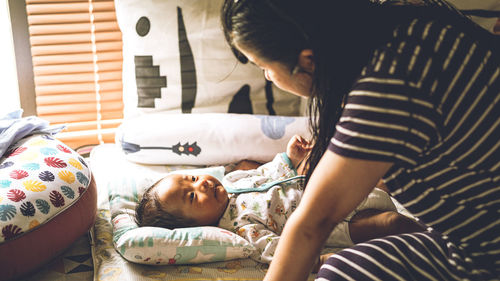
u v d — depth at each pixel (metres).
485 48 0.69
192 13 1.77
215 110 1.88
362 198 0.70
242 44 0.71
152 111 1.85
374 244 0.89
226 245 1.30
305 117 1.75
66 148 1.46
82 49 2.01
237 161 1.75
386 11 0.72
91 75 2.06
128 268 1.29
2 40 1.97
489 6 1.71
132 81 1.83
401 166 0.75
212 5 1.78
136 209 1.50
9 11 1.89
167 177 1.51
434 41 0.67
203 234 1.31
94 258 1.35
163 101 1.84
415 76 0.65
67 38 1.98
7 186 1.23
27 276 1.31
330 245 1.44
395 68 0.65
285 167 1.58
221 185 1.51
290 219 0.74
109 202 1.54
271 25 0.67
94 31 2.00
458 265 0.82
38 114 2.07
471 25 0.73
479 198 0.75
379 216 1.39
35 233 1.21
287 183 1.54
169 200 1.44
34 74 2.00
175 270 1.29
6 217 1.17
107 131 2.15
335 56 0.70
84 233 1.38
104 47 2.03
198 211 1.44
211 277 1.27
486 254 0.79
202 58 1.81
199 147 1.70
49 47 1.97
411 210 0.82
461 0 1.70
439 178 0.75
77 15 1.96
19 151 1.40
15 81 2.04
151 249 1.26
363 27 0.70
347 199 0.69
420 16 0.71
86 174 1.40
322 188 0.69
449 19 0.72
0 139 1.45
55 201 1.26
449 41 0.67
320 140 0.86
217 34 1.79
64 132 2.11
